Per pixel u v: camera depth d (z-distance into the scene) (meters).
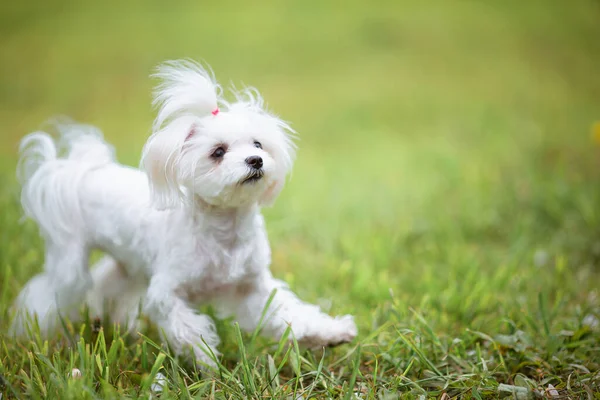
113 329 3.50
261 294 3.37
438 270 4.60
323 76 11.38
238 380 3.00
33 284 3.76
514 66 11.59
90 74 11.30
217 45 12.89
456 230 5.32
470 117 9.05
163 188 3.17
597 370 3.10
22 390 2.97
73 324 3.69
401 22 14.27
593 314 3.67
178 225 3.22
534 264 4.63
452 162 6.90
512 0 15.70
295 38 13.45
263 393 2.94
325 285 4.35
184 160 3.12
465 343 3.45
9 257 4.41
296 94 10.48
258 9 15.65
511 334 3.50
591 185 5.87
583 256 4.77
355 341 3.48
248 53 12.49
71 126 3.96
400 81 11.03
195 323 3.18
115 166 3.71
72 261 3.55
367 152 7.93
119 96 10.28
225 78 11.04
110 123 9.07
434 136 8.45
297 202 6.03
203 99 3.22
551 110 9.20
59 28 14.06
